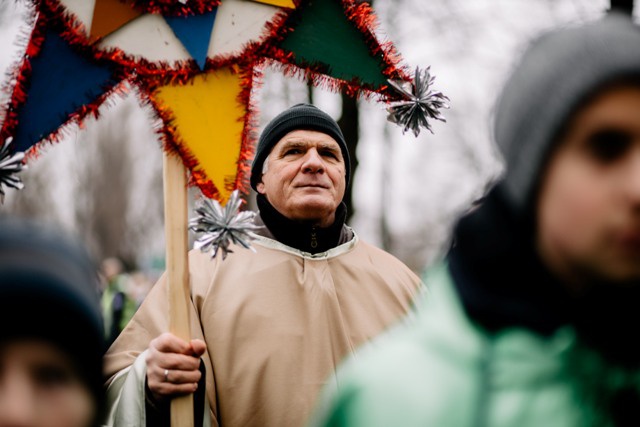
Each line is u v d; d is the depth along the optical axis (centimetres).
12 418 107
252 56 240
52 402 110
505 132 107
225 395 247
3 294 107
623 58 98
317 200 264
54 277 109
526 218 106
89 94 232
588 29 103
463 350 108
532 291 107
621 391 104
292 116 277
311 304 258
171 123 235
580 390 104
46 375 110
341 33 245
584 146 101
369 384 112
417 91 238
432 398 107
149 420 231
